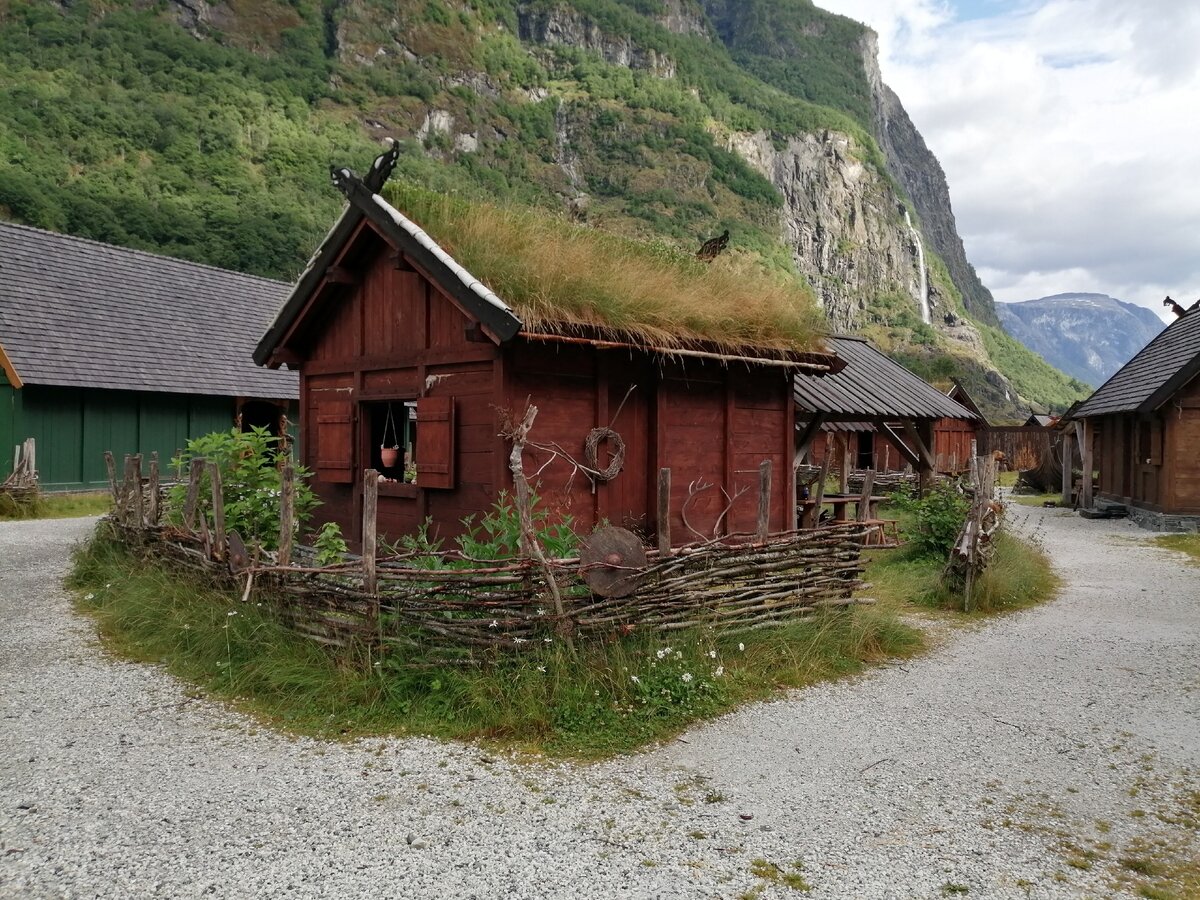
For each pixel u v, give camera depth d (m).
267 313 25.56
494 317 6.73
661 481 5.92
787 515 10.00
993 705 5.75
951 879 3.46
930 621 8.43
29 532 13.14
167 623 6.75
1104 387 22.20
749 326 8.96
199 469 7.61
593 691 5.16
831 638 6.70
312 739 4.85
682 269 9.48
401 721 5.02
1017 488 29.47
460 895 3.27
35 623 7.48
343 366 9.17
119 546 9.10
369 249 8.71
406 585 5.52
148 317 21.34
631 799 4.14
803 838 3.78
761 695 5.74
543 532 6.11
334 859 3.53
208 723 5.11
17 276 19.00
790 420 10.05
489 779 4.33
